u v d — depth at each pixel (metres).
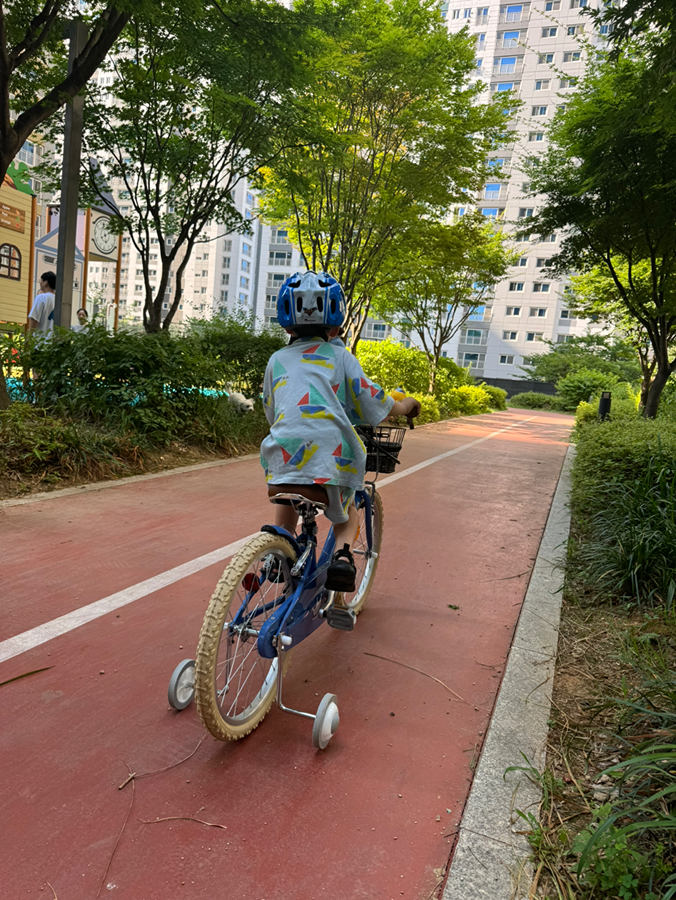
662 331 11.95
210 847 1.94
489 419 24.50
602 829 1.83
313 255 13.80
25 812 2.01
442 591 4.39
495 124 12.23
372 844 2.01
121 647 3.12
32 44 6.40
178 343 8.59
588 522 6.29
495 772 2.39
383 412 2.75
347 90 11.50
